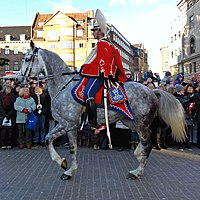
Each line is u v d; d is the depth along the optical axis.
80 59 61.03
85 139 10.95
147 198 5.14
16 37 65.56
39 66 6.46
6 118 9.99
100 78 5.86
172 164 7.74
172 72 61.09
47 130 10.77
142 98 6.16
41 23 64.44
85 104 5.93
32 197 5.23
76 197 5.20
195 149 9.95
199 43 42.09
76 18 63.53
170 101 6.58
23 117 10.08
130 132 10.18
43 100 10.30
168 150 9.73
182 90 10.07
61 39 60.94
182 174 6.75
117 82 6.05
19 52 64.12
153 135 9.84
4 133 10.05
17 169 7.22
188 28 46.84
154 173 6.82
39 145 10.69
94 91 5.82
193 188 5.72
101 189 5.63
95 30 6.04
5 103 10.05
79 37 61.16
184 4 48.66
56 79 6.32
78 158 8.50
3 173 6.86
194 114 10.27
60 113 6.14
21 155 9.00
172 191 5.53
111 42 6.09
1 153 9.34
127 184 5.95
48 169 7.20
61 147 10.41
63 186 5.83
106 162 7.97
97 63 5.81
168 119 6.55
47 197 5.22
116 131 10.27
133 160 8.25
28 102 9.97
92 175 6.62
